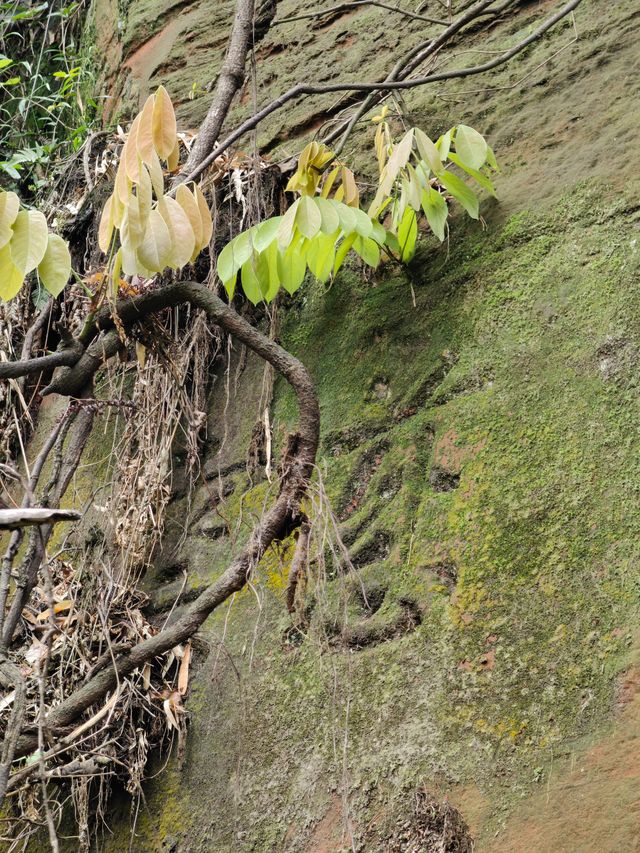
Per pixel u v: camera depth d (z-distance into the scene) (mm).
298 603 1837
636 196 1937
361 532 1957
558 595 1731
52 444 1983
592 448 1795
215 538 2133
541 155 2107
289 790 1829
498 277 2016
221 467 2186
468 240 2082
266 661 1951
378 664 1836
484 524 1836
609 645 1668
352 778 1774
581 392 1843
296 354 2209
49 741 1796
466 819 1664
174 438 2242
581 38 2209
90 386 2053
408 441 1981
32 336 2232
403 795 1724
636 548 1700
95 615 2035
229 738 1930
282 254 1993
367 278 2188
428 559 1867
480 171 2152
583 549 1739
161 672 2041
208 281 2246
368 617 1887
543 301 1946
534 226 2018
